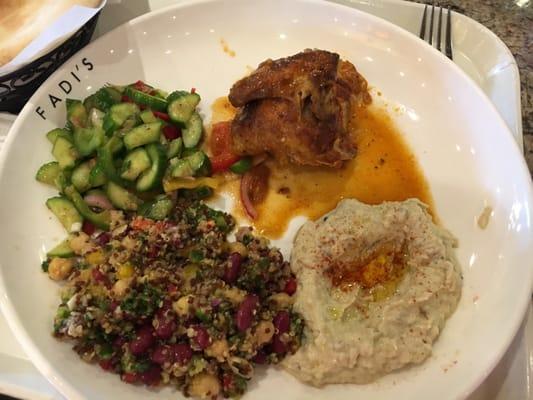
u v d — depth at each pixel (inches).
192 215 9.1
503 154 9.3
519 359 7.9
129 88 10.1
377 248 9.0
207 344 7.5
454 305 8.3
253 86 9.3
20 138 9.5
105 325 7.6
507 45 11.6
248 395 7.7
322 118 9.3
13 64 9.0
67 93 10.2
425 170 10.0
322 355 7.7
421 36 11.1
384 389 7.8
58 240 9.1
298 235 9.2
